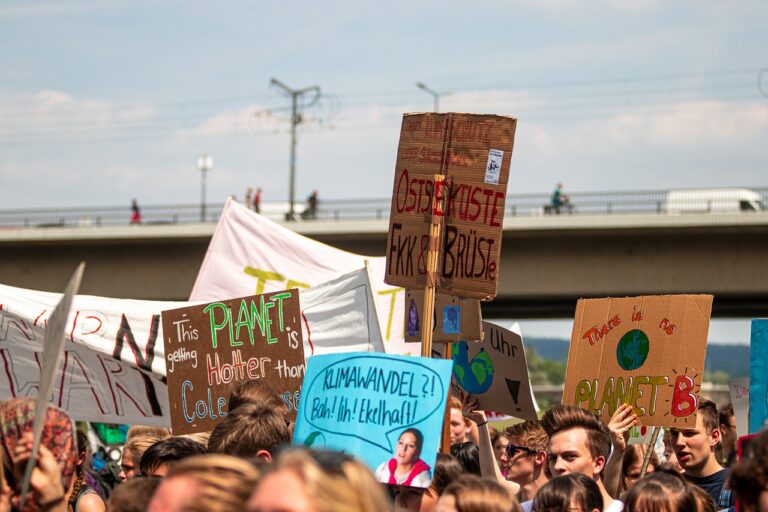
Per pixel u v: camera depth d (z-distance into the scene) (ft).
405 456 30.86
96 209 234.79
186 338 45.34
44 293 52.26
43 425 22.58
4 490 22.22
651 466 44.96
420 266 39.19
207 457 16.89
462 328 39.65
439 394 31.17
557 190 213.25
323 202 233.14
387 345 56.65
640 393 40.22
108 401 51.47
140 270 232.53
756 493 20.06
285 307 44.68
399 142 40.47
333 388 32.53
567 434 33.99
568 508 28.27
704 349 39.17
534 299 228.22
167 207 233.14
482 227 38.42
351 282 50.78
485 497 22.39
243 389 35.88
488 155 38.65
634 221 204.64
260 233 65.16
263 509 13.50
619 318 41.68
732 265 206.49
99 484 53.93
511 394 49.06
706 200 204.03
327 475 13.69
